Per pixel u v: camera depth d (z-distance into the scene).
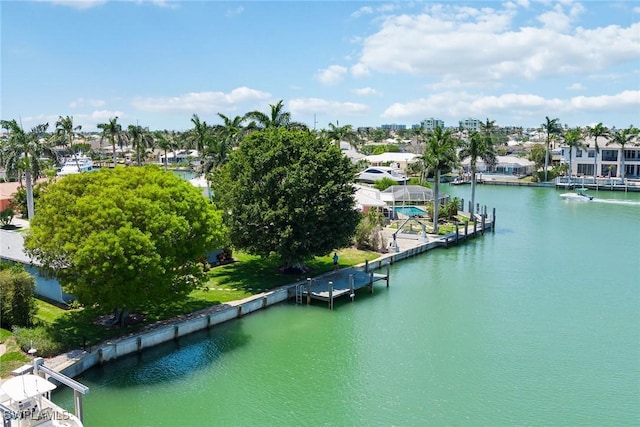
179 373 30.42
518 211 94.56
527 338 35.91
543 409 26.77
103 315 36.12
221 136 68.62
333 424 25.41
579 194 111.75
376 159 132.75
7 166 62.75
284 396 28.05
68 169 113.75
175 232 32.97
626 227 79.06
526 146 197.00
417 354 33.31
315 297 42.38
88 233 30.58
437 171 68.56
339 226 45.19
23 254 40.62
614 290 47.03
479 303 43.31
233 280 45.88
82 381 28.88
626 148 131.50
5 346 29.47
